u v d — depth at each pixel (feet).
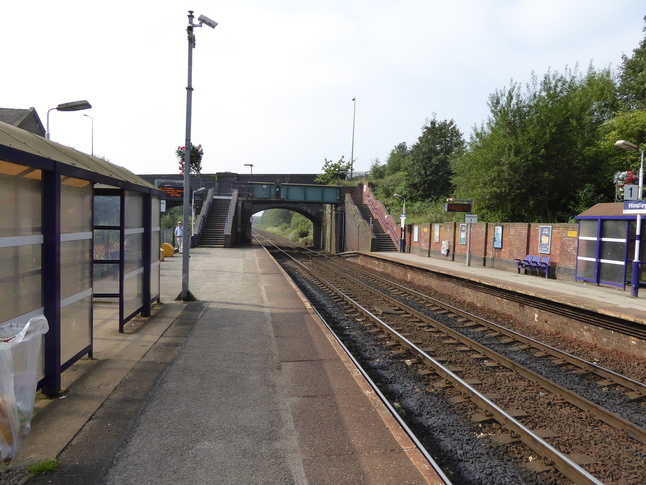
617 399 21.40
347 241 128.67
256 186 134.72
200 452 12.73
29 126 103.35
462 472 14.47
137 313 28.89
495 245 63.82
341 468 12.01
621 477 14.25
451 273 51.75
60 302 16.71
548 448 15.10
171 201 127.03
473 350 28.63
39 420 14.38
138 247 28.86
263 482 11.28
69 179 17.60
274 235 264.52
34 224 15.19
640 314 28.45
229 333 26.53
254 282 49.39
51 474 11.40
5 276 13.65
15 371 11.56
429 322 35.83
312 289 58.18
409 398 20.71
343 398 16.94
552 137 65.57
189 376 18.99
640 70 71.51
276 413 15.51
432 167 122.21
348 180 178.81
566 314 33.24
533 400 20.44
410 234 96.22
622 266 41.73
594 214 44.73
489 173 68.64
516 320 39.06
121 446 12.94
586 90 79.00
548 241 52.80
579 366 25.86
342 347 24.07
